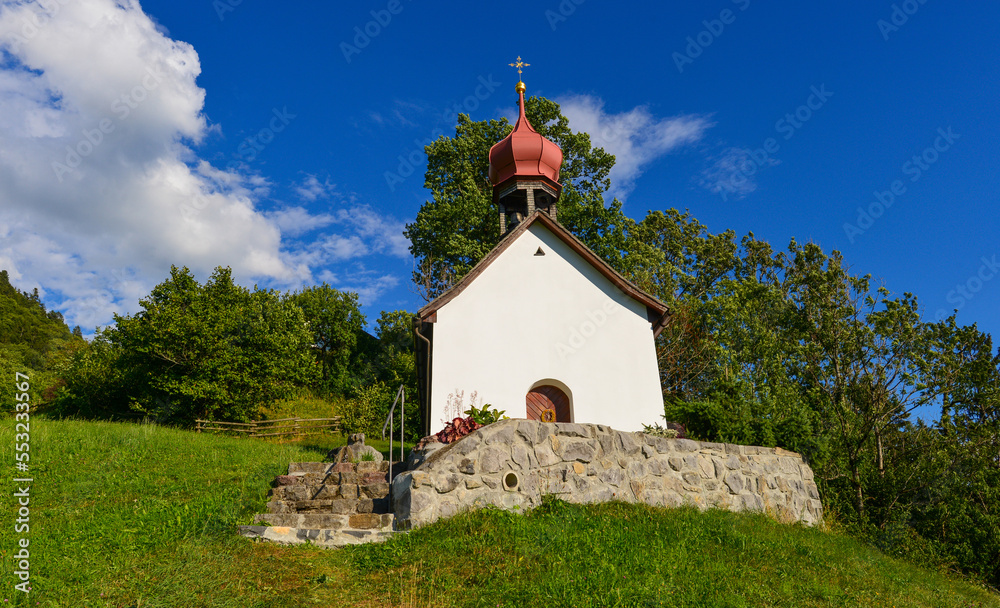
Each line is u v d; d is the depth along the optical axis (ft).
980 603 33.94
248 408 96.58
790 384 87.81
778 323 99.45
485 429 34.68
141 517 30.63
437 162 111.04
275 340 99.04
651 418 53.42
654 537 31.68
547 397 54.70
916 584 34.86
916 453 75.87
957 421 77.25
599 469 37.60
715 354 97.04
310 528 30.30
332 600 23.21
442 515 31.27
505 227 70.49
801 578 30.04
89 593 22.33
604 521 32.78
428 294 109.91
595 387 54.08
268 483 38.32
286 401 117.29
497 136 110.93
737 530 35.76
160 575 23.95
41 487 37.76
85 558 25.31
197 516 30.30
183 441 54.65
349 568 26.45
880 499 69.46
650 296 57.26
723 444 44.19
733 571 28.89
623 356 55.36
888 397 78.33
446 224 105.60
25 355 175.63
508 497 33.65
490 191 108.06
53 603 21.34
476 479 33.14
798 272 99.96
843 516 56.54
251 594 23.08
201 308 94.99
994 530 62.13
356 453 49.55
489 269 56.80
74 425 58.44
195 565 24.94
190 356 92.02
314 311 161.99
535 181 71.77
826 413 78.38
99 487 38.09
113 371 98.27
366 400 94.38
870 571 34.50
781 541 35.55
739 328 98.53
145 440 52.44
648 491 39.04
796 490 47.14
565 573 25.44
